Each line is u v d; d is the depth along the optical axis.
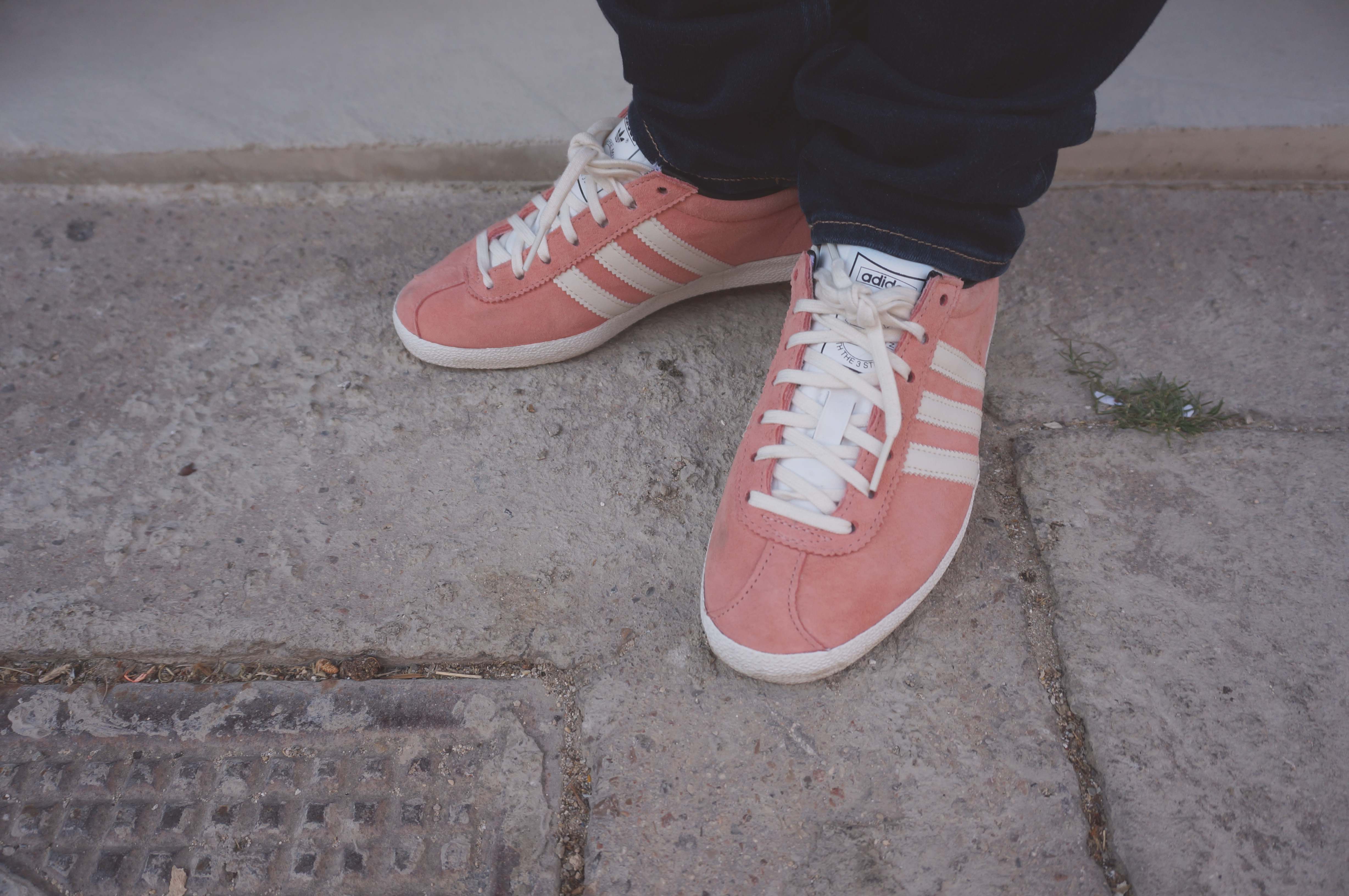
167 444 0.85
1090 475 0.82
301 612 0.78
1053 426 0.85
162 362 0.88
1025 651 0.76
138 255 0.95
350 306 0.92
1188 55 1.03
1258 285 0.92
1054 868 0.71
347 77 1.03
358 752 0.74
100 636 0.77
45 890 0.71
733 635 0.74
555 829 0.72
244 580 0.79
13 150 0.97
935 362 0.76
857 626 0.74
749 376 0.87
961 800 0.72
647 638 0.77
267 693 0.76
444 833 0.72
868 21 0.74
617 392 0.87
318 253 0.95
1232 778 0.73
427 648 0.77
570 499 0.82
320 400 0.87
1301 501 0.81
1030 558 0.79
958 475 0.77
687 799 0.73
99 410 0.86
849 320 0.75
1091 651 0.76
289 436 0.85
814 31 0.75
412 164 0.99
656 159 0.82
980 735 0.74
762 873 0.71
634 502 0.82
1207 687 0.75
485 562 0.80
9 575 0.79
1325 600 0.77
